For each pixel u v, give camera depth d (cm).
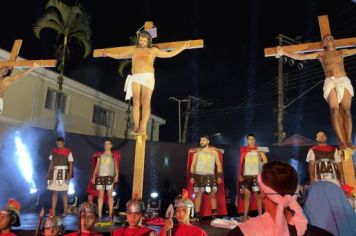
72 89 1535
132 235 432
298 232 210
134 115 639
